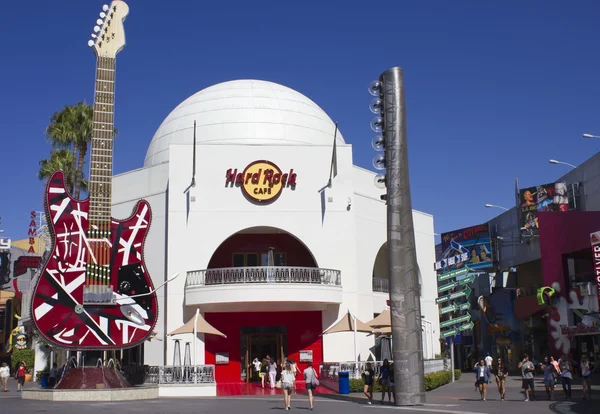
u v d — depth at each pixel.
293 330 35.59
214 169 35.62
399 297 22.62
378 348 38.00
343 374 28.23
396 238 22.97
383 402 23.97
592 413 19.19
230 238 37.69
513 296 52.59
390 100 23.75
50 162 40.47
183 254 34.66
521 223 48.59
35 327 24.16
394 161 23.39
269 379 32.84
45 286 24.64
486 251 55.69
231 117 40.53
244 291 32.81
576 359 36.78
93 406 21.77
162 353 34.19
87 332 24.95
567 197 43.16
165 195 36.00
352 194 36.28
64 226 25.36
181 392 28.20
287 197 35.75
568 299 36.94
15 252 67.38
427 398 25.31
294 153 36.25
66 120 39.44
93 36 27.45
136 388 25.30
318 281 34.22
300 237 35.44
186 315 34.19
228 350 35.06
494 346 55.19
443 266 42.66
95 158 26.30
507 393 27.81
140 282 26.17
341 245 35.69
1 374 35.34
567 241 37.06
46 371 44.91
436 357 43.06
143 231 26.61
